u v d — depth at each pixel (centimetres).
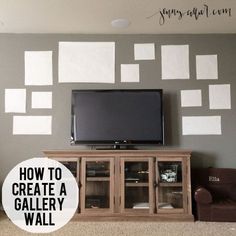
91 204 326
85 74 379
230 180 349
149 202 321
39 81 378
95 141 352
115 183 323
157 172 324
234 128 373
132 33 381
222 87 378
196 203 328
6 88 377
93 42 382
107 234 282
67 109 376
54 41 382
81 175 324
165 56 381
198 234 281
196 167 369
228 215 317
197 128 374
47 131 373
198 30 372
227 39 380
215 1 299
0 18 336
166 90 378
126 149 339
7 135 372
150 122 353
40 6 307
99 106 356
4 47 380
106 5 306
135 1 298
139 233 284
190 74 380
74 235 280
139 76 380
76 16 331
